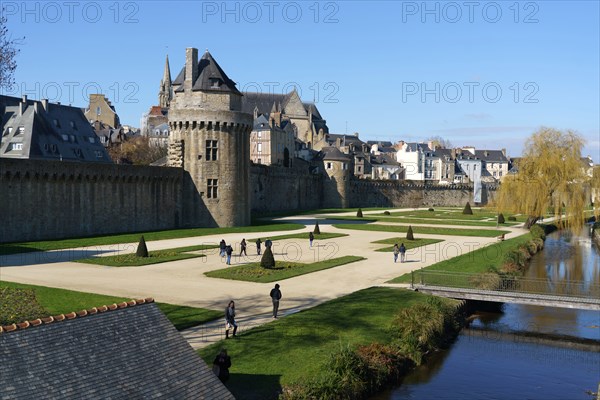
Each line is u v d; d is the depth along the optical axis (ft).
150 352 45.70
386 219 330.34
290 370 70.03
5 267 136.15
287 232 237.66
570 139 258.57
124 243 189.98
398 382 79.77
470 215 387.14
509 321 113.39
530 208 258.16
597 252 217.36
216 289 115.65
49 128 294.66
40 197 191.72
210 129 250.16
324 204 471.62
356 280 130.21
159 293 109.60
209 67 254.68
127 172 222.48
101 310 46.16
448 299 114.42
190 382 45.68
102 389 39.47
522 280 128.36
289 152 517.96
